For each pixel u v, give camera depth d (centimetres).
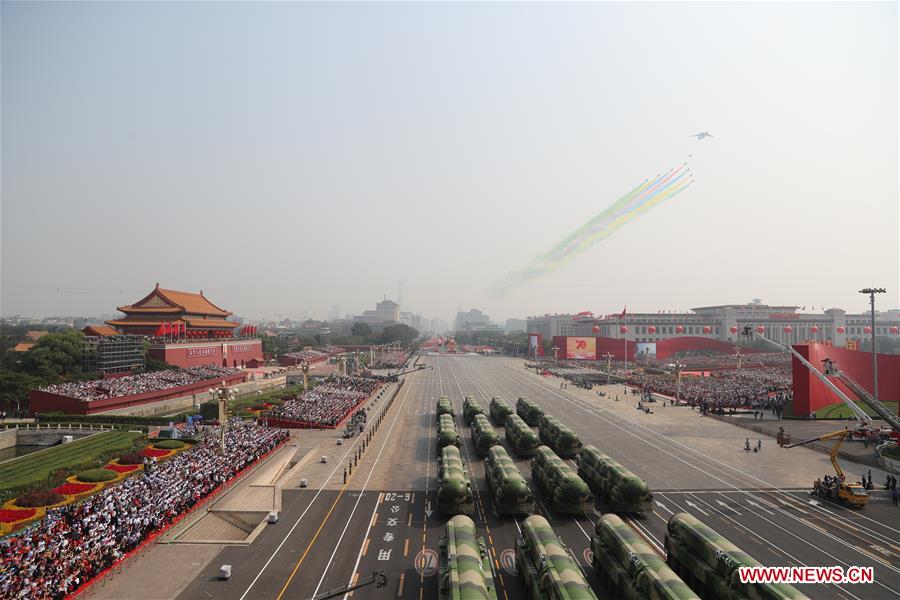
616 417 10162
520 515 4778
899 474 6153
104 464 6256
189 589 3478
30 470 5853
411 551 4069
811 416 9375
